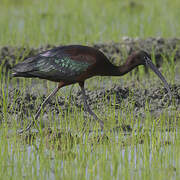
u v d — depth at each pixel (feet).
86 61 41.39
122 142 38.55
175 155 35.55
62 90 51.16
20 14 84.99
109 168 33.09
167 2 92.43
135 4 90.02
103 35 71.00
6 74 57.62
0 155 35.27
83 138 39.65
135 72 58.13
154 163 34.42
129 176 32.73
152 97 49.85
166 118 44.86
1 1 96.12
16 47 63.16
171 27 75.72
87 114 44.37
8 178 32.50
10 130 41.83
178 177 32.58
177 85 52.13
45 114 46.21
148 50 63.41
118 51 63.82
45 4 92.17
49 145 37.88
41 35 70.54
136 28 73.61
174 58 62.28
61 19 80.18
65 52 41.47
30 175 32.73
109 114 45.39
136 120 42.45
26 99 48.29
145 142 36.63
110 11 86.07
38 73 41.65
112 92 50.21
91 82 55.16
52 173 33.27
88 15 83.35
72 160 34.73
